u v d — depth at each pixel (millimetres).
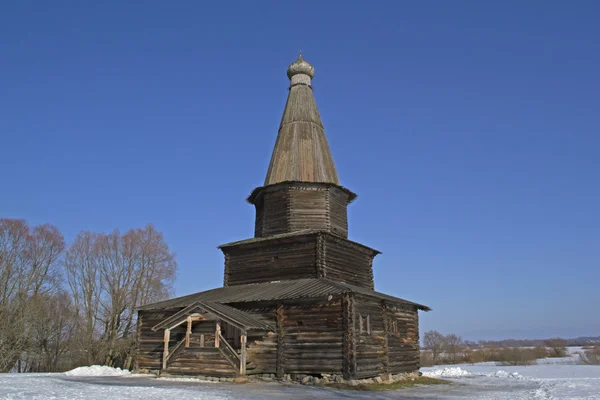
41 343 55312
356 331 26828
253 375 27344
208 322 29625
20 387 22188
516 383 32781
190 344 28625
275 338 27797
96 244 57062
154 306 32906
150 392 20484
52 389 21422
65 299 57938
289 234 31844
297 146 35031
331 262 31375
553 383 32719
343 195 35438
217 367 27391
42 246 57094
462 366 62219
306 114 36531
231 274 34219
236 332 29344
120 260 57031
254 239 33875
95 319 55375
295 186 33594
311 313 27297
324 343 26484
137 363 32719
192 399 18578
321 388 24016
